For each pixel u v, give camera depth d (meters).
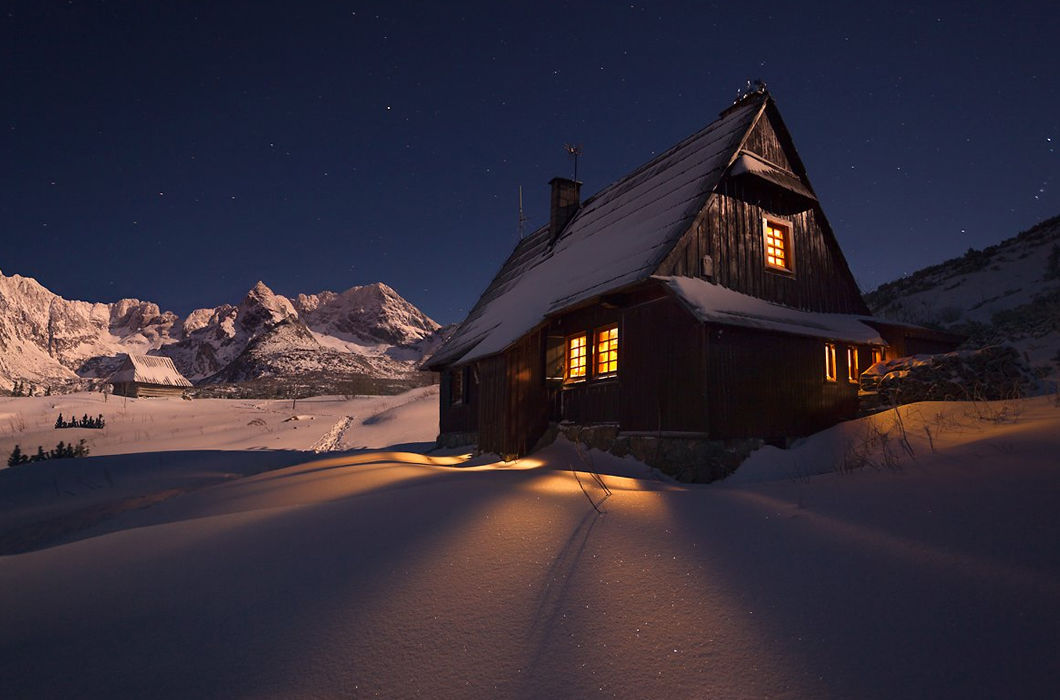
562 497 4.80
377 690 2.11
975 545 2.98
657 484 6.50
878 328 11.48
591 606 2.68
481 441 12.30
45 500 10.20
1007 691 1.88
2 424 35.78
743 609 2.59
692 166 11.65
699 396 8.32
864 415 9.36
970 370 7.96
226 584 3.27
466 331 17.81
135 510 7.24
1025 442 4.64
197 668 2.36
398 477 6.87
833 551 3.19
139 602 3.11
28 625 2.91
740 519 4.01
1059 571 2.55
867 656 2.15
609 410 10.25
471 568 3.18
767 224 11.06
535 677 2.15
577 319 11.65
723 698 1.96
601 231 13.57
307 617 2.74
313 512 4.75
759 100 11.38
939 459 4.88
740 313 8.88
